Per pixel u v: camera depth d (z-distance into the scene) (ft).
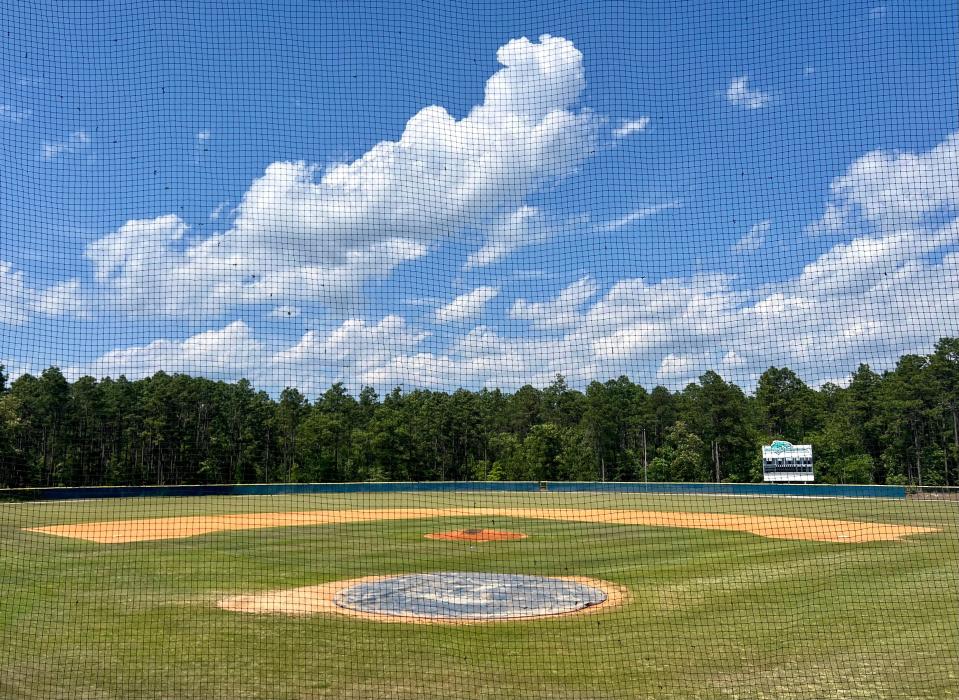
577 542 69.05
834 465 207.72
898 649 29.25
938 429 209.67
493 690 24.89
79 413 151.94
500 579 46.42
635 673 26.61
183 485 155.02
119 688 25.32
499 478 187.42
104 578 48.16
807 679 25.64
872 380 217.77
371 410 187.93
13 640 31.45
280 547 66.18
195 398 170.19
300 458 180.04
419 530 81.66
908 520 91.86
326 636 31.99
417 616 35.68
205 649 29.94
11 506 119.03
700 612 36.47
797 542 67.97
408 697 24.22
